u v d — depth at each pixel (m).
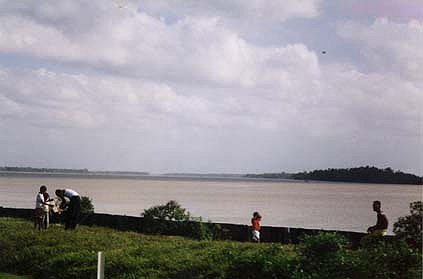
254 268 17.44
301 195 153.88
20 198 95.00
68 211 28.72
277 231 26.22
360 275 16.19
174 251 21.39
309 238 17.55
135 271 19.34
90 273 19.58
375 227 20.28
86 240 24.52
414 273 15.58
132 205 82.31
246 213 71.88
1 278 20.36
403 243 17.03
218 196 131.62
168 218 29.70
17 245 24.12
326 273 16.20
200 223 28.41
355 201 120.50
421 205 18.45
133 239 25.75
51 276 20.62
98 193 132.00
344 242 17.97
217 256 19.42
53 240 24.38
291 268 16.83
